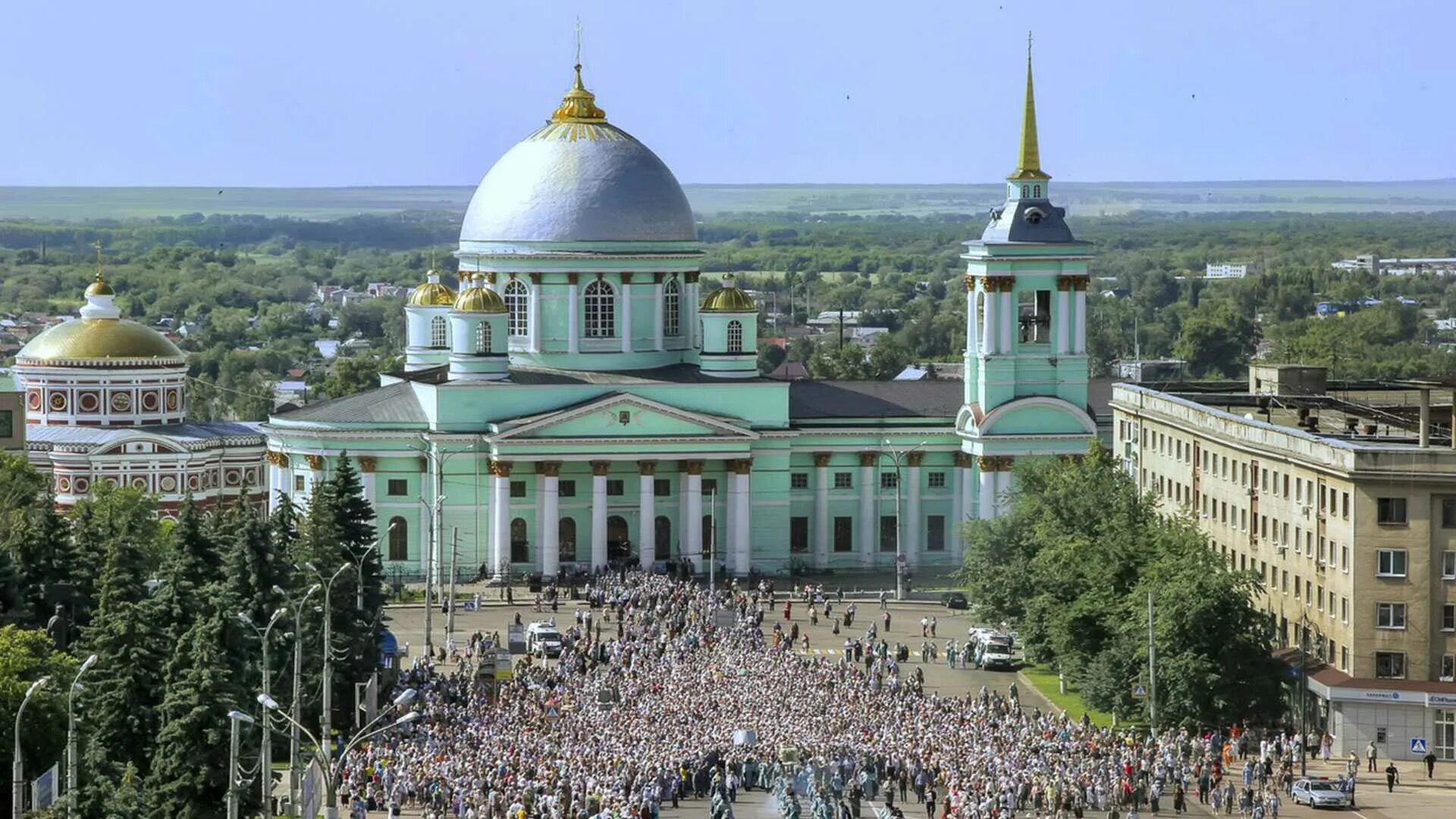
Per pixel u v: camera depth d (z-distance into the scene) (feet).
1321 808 498.69
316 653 544.62
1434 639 557.74
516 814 441.68
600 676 594.65
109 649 459.73
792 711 550.36
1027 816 479.41
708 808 482.28
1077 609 597.52
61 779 446.60
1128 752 514.68
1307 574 594.24
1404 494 557.33
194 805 445.37
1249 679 560.61
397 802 473.26
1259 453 629.51
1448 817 490.90
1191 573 562.25
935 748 514.68
